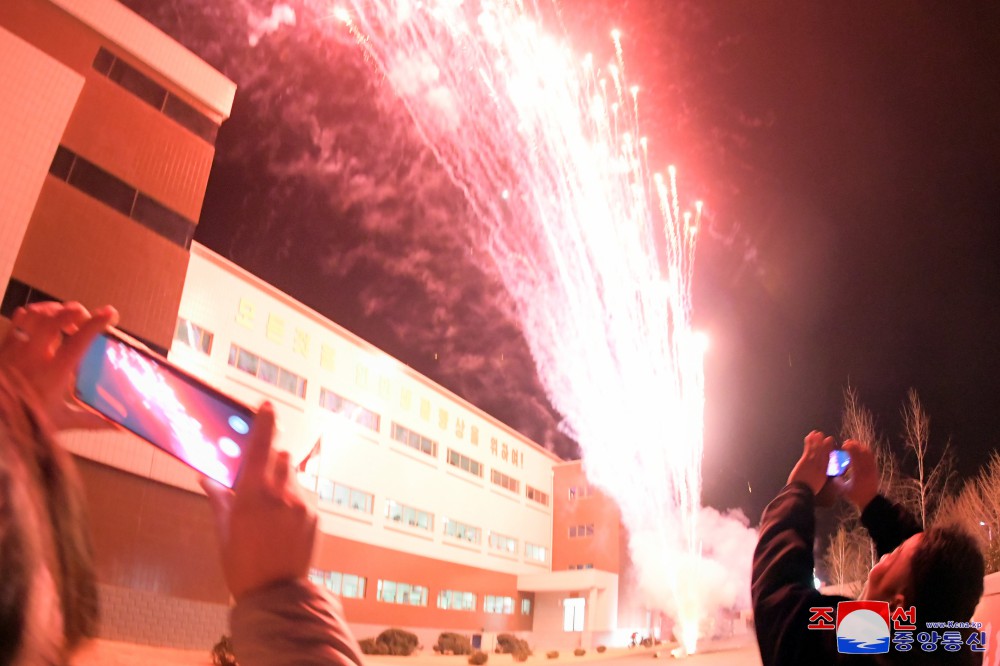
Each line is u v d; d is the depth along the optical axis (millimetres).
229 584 869
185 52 21391
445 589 35031
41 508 615
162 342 19344
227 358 25453
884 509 2141
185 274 20344
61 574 623
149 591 17000
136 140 19781
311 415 28828
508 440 43125
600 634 38969
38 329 1020
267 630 822
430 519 35094
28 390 727
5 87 16281
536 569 43250
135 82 20188
